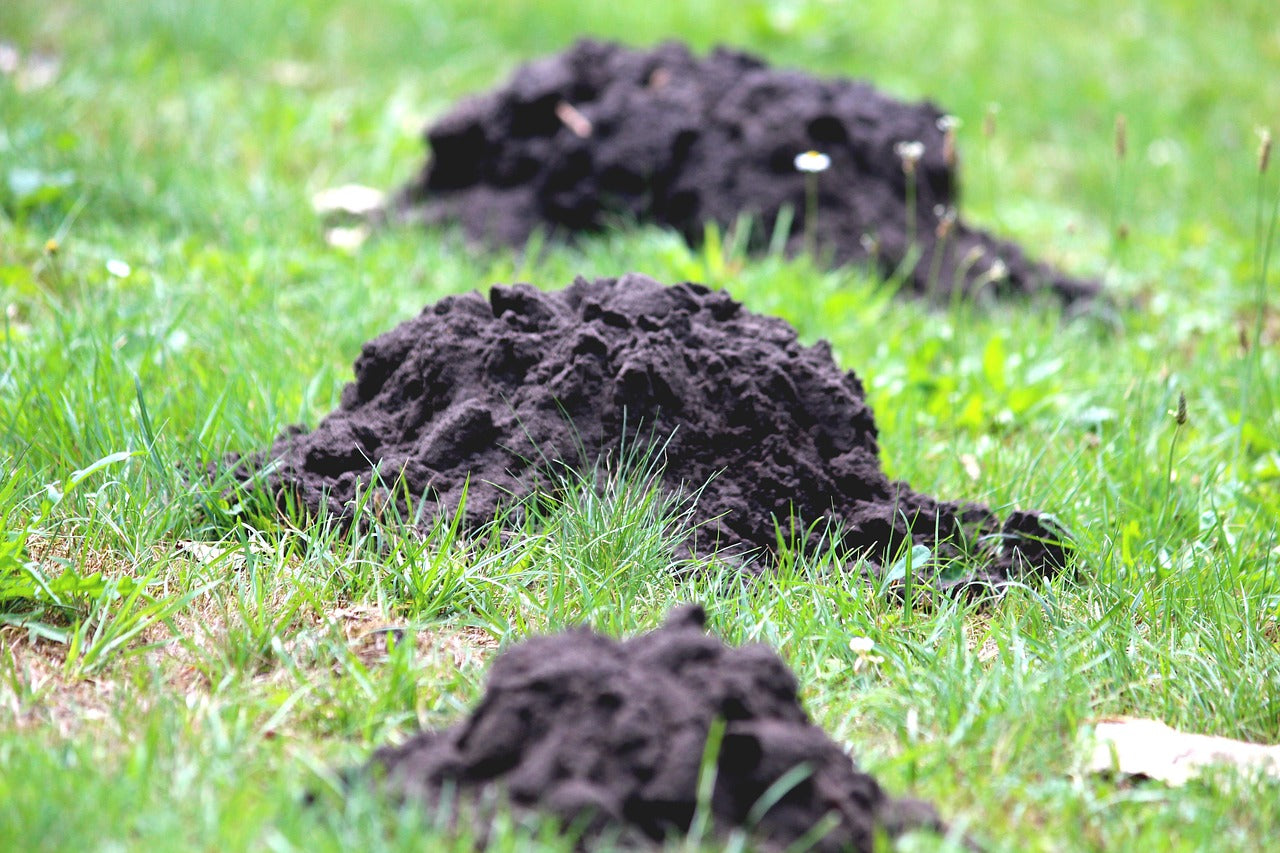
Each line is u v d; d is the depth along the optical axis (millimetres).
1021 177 11039
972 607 4352
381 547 4297
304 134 9352
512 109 8469
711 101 8547
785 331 5320
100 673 3781
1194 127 12281
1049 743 3664
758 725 3031
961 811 3352
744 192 8180
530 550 4246
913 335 7086
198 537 4480
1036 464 5426
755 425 4910
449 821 2916
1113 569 4613
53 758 3227
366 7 12477
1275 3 15406
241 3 11586
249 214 7824
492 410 4797
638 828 2908
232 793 3082
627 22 13039
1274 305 8172
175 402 5316
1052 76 13117
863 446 5117
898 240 8195
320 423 5008
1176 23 14938
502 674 3156
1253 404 6418
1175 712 3955
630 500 4496
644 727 2982
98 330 5809
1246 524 5137
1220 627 4301
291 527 4438
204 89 9805
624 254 7805
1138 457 5555
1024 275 8211
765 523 4746
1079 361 6895
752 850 2879
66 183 7434
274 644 3836
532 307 5027
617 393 4746
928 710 3793
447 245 7988
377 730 3561
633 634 4039
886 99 8859
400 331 5109
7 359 5426
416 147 9523
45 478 4664
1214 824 3332
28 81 9109
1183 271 8828
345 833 2896
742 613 4133
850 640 4051
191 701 3633
